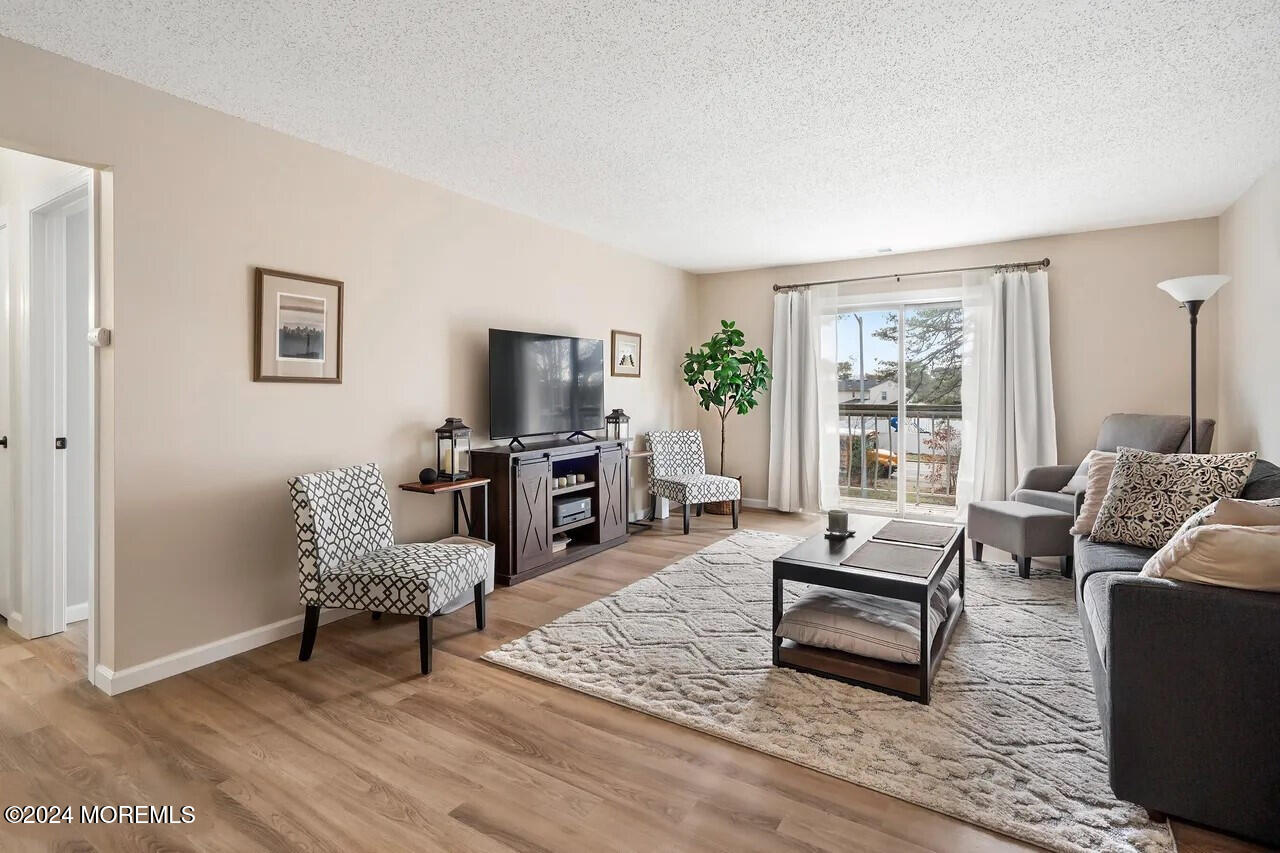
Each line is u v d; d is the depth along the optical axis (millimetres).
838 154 3314
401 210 3635
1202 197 4035
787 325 6094
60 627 3104
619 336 5512
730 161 3430
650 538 5117
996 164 3459
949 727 2203
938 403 5652
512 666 2719
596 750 2100
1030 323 4957
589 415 4977
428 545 3195
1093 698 2406
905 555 2738
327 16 2094
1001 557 4414
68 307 3260
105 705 2398
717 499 5359
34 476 3008
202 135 2744
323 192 3229
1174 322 4602
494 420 4090
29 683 2580
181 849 1648
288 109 2793
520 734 2199
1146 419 4105
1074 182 3742
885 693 2447
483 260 4172
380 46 2283
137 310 2541
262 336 2953
